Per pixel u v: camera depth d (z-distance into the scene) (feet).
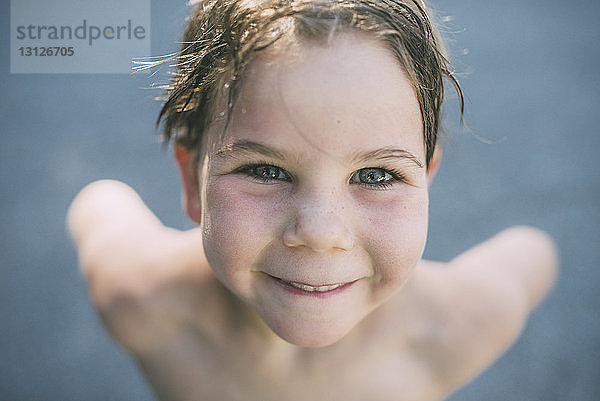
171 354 2.23
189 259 2.24
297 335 1.70
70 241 3.44
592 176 4.03
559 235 3.58
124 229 2.47
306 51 1.57
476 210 3.77
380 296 1.72
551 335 3.07
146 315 2.23
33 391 2.73
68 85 4.59
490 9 5.83
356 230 1.63
